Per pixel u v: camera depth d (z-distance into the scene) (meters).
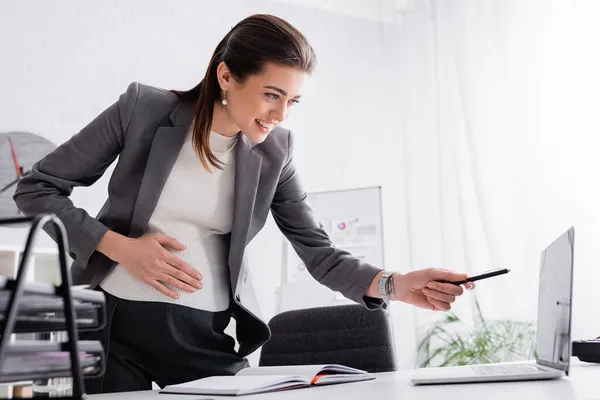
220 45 1.35
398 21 4.21
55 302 0.60
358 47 4.24
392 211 4.08
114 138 1.33
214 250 1.39
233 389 0.94
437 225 3.68
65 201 1.29
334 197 3.73
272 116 1.29
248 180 1.37
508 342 3.12
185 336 1.31
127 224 1.33
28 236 0.53
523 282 3.13
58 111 3.37
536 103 3.10
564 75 2.99
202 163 1.33
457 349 3.37
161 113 1.35
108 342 1.28
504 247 3.20
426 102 3.79
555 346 1.03
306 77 1.29
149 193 1.30
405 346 3.85
